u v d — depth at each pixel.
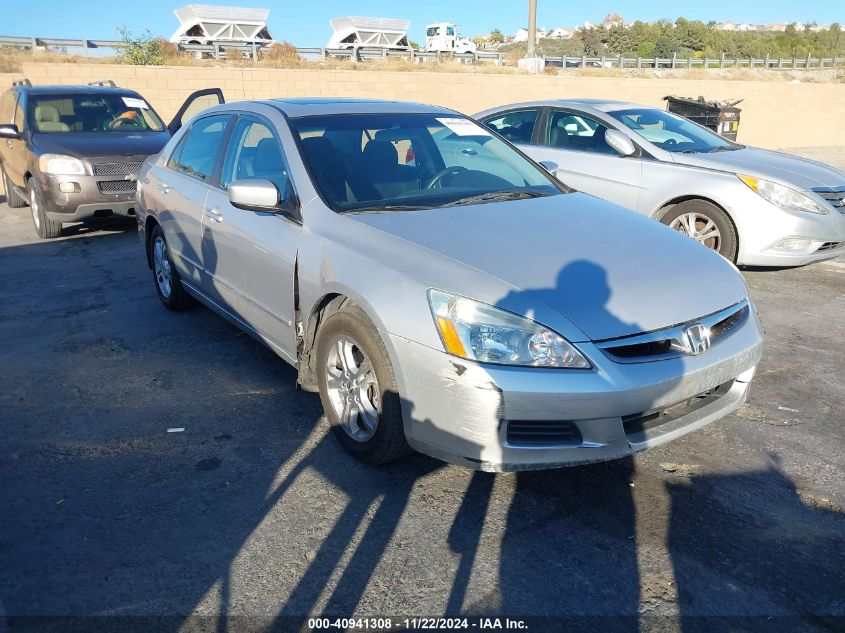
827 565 2.65
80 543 2.81
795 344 4.92
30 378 4.46
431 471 3.32
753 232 6.08
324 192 3.70
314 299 3.47
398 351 2.94
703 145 7.07
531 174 4.43
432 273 2.97
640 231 3.56
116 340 5.13
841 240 6.12
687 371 2.88
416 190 3.89
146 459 3.45
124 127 9.35
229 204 4.33
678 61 33.28
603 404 2.71
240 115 4.61
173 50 22.98
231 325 5.45
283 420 3.86
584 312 2.80
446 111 4.77
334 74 17.86
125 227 9.41
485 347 2.74
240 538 2.84
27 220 10.03
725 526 2.89
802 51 74.88
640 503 3.05
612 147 6.89
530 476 3.27
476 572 2.62
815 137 23.75
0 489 3.19
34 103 9.22
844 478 3.24
